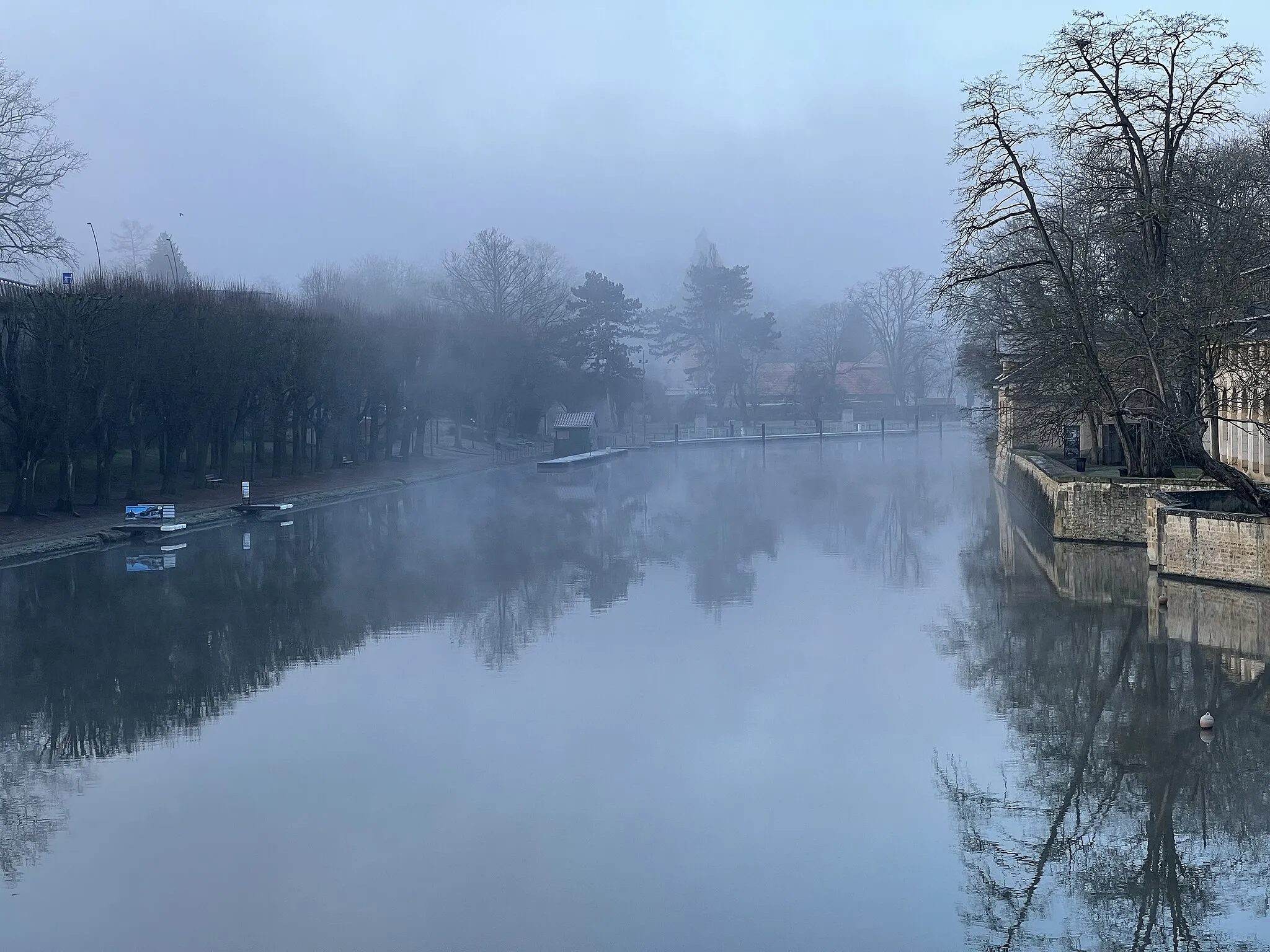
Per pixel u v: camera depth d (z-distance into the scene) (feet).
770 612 141.38
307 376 302.66
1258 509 150.71
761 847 74.18
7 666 119.96
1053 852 73.72
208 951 62.39
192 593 157.58
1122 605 136.46
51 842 76.33
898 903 67.15
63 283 241.76
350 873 71.00
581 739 94.27
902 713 100.42
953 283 167.94
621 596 153.79
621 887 68.95
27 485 217.77
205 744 94.84
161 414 250.98
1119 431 182.39
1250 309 155.02
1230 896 68.39
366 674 115.03
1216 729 94.73
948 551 187.21
